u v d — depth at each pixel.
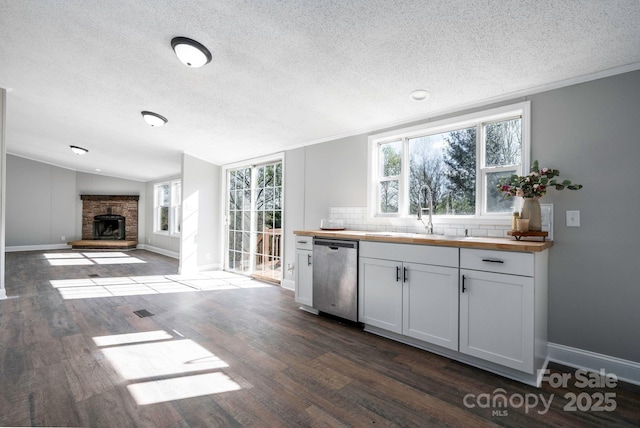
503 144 2.63
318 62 2.36
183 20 2.05
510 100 2.51
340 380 1.99
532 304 1.90
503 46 1.96
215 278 5.03
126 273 5.35
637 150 2.00
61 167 8.32
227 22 2.01
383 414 1.65
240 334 2.72
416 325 2.41
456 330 2.20
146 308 3.42
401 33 1.93
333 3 1.74
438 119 2.93
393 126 3.27
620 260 2.05
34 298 3.75
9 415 1.59
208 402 1.74
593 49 1.90
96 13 2.09
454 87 2.49
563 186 2.11
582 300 2.17
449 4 1.66
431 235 2.74
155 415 1.62
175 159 5.98
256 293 4.10
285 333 2.75
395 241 2.53
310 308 3.35
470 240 2.24
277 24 1.98
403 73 2.38
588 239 2.15
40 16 2.17
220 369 2.11
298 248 3.40
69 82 3.18
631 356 2.01
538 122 2.37
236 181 5.61
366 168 3.48
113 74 2.94
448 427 1.56
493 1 1.61
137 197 8.79
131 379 1.96
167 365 2.15
